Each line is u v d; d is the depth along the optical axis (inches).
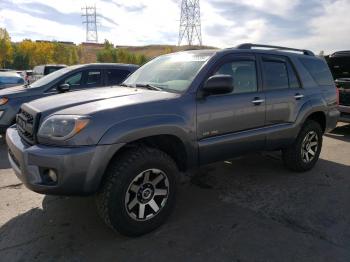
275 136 169.3
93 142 108.3
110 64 290.7
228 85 131.3
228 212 142.8
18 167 120.5
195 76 139.3
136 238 121.6
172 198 129.1
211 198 157.4
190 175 187.9
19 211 141.4
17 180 177.8
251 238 122.0
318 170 200.4
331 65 350.0
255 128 160.6
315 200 155.9
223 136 146.0
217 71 145.3
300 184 176.1
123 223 116.4
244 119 153.6
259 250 114.6
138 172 117.3
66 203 148.9
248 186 172.7
